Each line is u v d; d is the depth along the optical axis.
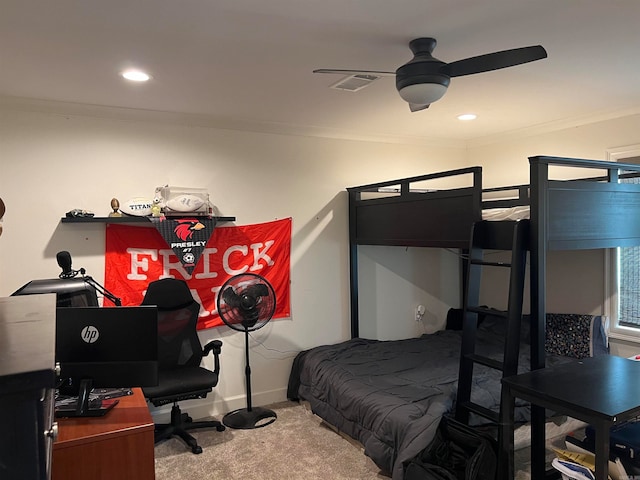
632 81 2.88
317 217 4.19
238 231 3.81
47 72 2.55
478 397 2.93
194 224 3.47
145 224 3.47
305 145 4.12
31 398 0.40
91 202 3.29
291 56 2.36
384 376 3.33
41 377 0.40
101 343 1.91
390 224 3.68
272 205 3.97
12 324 0.57
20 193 3.09
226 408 3.76
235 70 2.56
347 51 2.31
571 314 4.06
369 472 2.79
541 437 2.36
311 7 1.84
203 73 2.60
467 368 2.59
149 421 1.81
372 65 2.52
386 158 4.55
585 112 3.69
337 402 3.23
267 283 3.55
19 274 3.10
